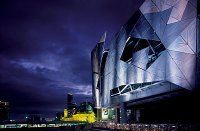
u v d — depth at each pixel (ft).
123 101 189.78
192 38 96.12
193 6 94.63
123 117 189.26
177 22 104.42
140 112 230.68
